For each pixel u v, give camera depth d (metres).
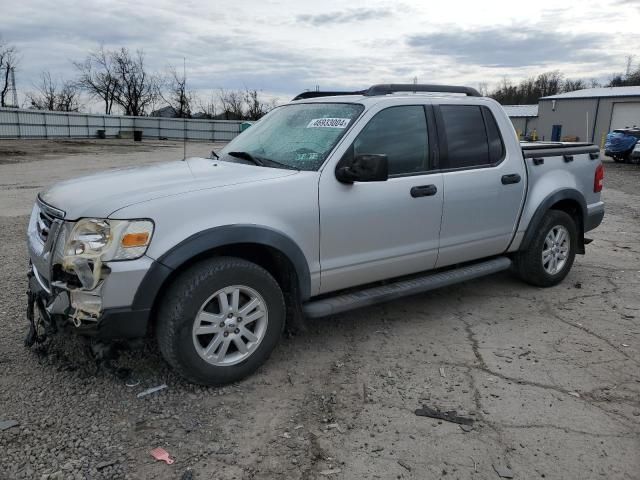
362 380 3.55
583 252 5.76
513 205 4.85
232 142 4.69
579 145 5.67
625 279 5.81
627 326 4.51
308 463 2.71
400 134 4.11
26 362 3.65
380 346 4.07
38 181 15.30
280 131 4.28
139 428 2.97
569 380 3.58
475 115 4.65
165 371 3.59
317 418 3.11
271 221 3.41
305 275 3.62
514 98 92.19
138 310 3.03
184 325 3.16
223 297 3.30
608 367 3.78
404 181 4.05
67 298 3.07
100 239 3.00
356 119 3.90
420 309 4.85
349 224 3.78
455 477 2.63
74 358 3.70
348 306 3.83
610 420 3.12
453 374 3.64
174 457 2.74
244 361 3.45
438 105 4.39
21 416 3.04
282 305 3.58
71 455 2.72
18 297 4.87
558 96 50.03
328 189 3.66
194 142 52.75
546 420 3.11
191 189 3.27
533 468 2.70
